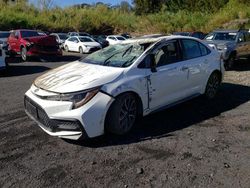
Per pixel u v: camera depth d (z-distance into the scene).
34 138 5.12
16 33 17.73
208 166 4.14
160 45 5.85
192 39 6.72
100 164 4.23
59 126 4.67
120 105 5.00
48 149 4.70
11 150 4.68
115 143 4.88
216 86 7.46
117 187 3.68
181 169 4.06
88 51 23.91
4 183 3.79
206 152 4.55
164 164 4.20
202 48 6.96
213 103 7.07
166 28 43.28
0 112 6.55
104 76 4.97
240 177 3.87
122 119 5.10
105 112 4.79
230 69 13.03
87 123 4.61
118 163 4.24
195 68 6.50
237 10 37.84
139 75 5.29
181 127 5.55
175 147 4.71
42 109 4.77
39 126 5.39
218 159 4.33
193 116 6.15
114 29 47.44
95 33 46.34
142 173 3.98
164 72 5.71
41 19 42.00
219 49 12.95
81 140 4.98
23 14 40.84
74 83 4.82
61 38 29.28
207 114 6.29
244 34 14.39
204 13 45.09
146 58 5.53
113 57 5.76
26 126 5.68
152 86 5.49
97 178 3.88
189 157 4.39
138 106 5.40
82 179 3.86
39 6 46.00
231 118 6.04
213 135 5.18
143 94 5.35
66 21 44.41
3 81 10.42
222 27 35.59
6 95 8.20
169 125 5.65
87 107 4.61
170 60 5.99
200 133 5.27
